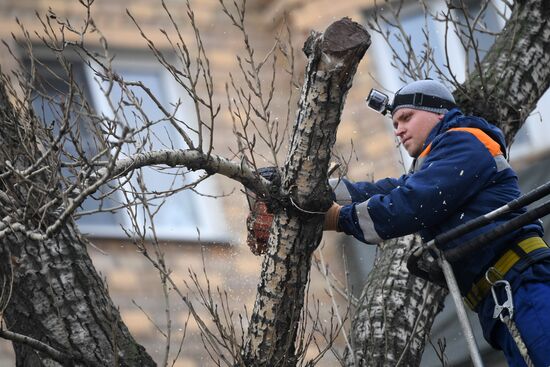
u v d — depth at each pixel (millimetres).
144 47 26359
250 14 27109
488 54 16016
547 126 26016
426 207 11883
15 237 12945
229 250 24141
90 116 12164
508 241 11672
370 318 14125
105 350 12672
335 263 19953
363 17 27547
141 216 23906
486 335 11805
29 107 13242
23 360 13023
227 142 24484
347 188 13023
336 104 12070
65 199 12000
